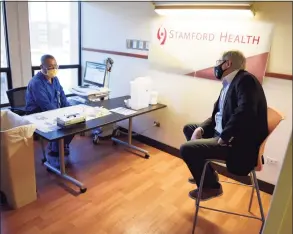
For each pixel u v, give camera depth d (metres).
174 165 2.82
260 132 1.61
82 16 3.71
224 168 2.66
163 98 3.02
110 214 1.97
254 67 2.24
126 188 2.34
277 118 1.64
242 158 1.67
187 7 2.37
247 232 1.87
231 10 2.15
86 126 2.06
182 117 2.90
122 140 3.41
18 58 3.22
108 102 2.88
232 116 1.65
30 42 3.30
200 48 2.56
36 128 1.96
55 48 3.71
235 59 1.78
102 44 3.56
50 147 2.81
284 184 0.81
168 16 2.73
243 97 1.64
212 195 1.90
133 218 1.95
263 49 2.16
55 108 2.51
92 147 3.16
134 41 3.15
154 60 2.98
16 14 3.07
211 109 2.64
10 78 3.25
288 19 2.00
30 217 1.88
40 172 2.51
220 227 1.91
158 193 2.29
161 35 2.84
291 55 2.04
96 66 3.39
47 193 2.19
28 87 2.52
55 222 1.85
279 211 0.85
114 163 2.80
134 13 3.05
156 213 2.02
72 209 2.00
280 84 2.14
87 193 2.22
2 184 1.91
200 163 1.79
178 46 2.73
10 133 1.75
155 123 3.17
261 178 2.43
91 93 3.06
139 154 3.05
